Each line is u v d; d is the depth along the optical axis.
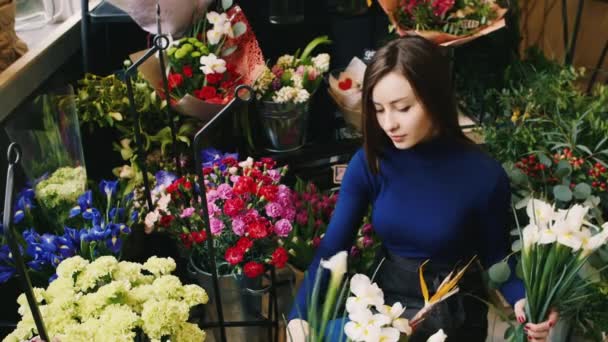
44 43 2.00
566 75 2.27
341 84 2.28
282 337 1.87
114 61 2.39
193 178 1.78
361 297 1.05
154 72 1.95
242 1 2.38
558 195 1.60
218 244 1.63
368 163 1.53
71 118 1.71
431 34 2.21
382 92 1.37
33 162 1.55
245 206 1.61
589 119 2.04
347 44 2.50
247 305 1.72
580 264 1.23
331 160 2.38
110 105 1.96
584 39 3.11
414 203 1.50
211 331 1.88
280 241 1.66
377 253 1.69
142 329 1.18
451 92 1.43
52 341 1.11
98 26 2.27
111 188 1.65
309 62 2.19
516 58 2.56
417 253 1.53
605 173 1.88
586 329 1.67
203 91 1.94
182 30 2.00
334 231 1.58
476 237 1.55
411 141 1.41
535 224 1.25
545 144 2.06
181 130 2.04
